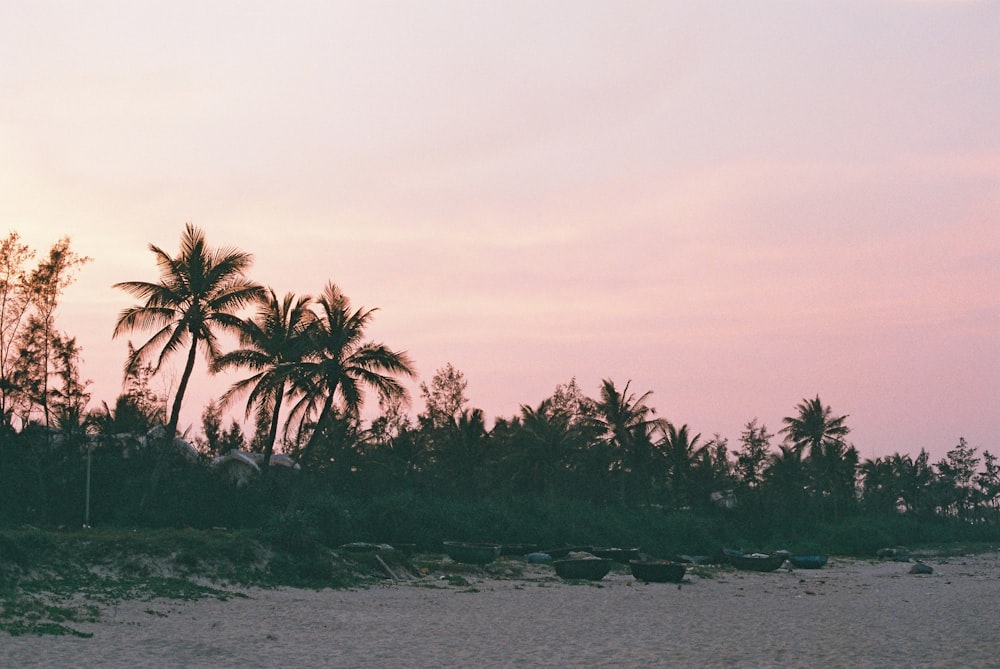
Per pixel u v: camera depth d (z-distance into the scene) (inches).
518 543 1822.1
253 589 1069.8
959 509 4697.3
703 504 2874.0
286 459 2470.5
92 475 1631.4
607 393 2945.4
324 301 1968.5
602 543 2009.1
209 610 905.5
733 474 3590.1
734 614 1055.6
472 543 1706.4
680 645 797.9
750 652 762.2
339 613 947.3
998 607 1165.1
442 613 995.9
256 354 1972.2
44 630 706.8
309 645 749.3
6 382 1782.7
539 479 2815.0
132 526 1491.1
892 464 4613.7
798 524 2854.3
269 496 1774.1
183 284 1763.0
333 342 1927.9
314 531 1288.1
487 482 2780.5
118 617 815.7
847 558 2507.4
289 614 917.8
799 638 851.4
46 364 1845.5
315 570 1190.9
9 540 966.4
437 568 1428.4
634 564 1529.3
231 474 1852.9
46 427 1754.4
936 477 4805.6
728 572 1833.2
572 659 716.7
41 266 1859.0
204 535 1205.1
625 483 3048.7
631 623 953.5
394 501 1733.5
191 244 1784.0
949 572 1998.0
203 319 1747.0
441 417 3093.0
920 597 1317.7
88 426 1833.2
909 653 761.6
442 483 2583.7
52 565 990.4
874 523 3137.3
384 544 1542.8
